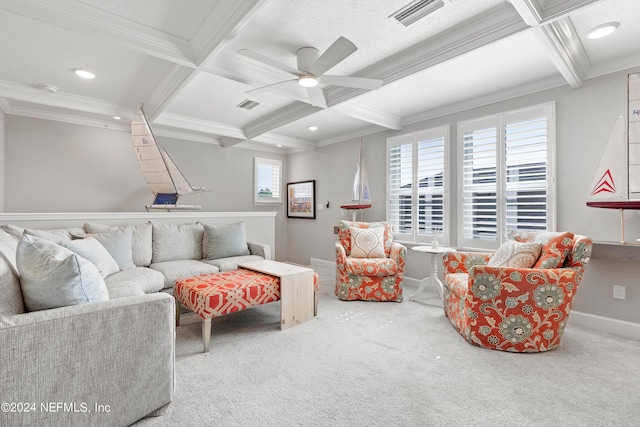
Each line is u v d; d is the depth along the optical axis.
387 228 4.00
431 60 2.41
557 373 1.95
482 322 2.30
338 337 2.51
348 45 2.05
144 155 4.06
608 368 2.01
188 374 1.94
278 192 6.34
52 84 3.20
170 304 1.59
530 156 3.11
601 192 2.61
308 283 2.89
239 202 5.84
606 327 2.64
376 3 1.93
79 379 1.29
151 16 2.08
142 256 3.27
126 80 3.12
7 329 1.14
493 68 2.76
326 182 5.57
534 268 2.31
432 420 1.52
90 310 1.33
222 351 2.26
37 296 1.35
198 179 5.37
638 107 2.49
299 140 5.48
